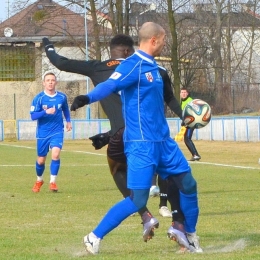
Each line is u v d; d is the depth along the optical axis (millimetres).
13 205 20609
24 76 104875
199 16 92688
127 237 14484
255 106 93562
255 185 26891
